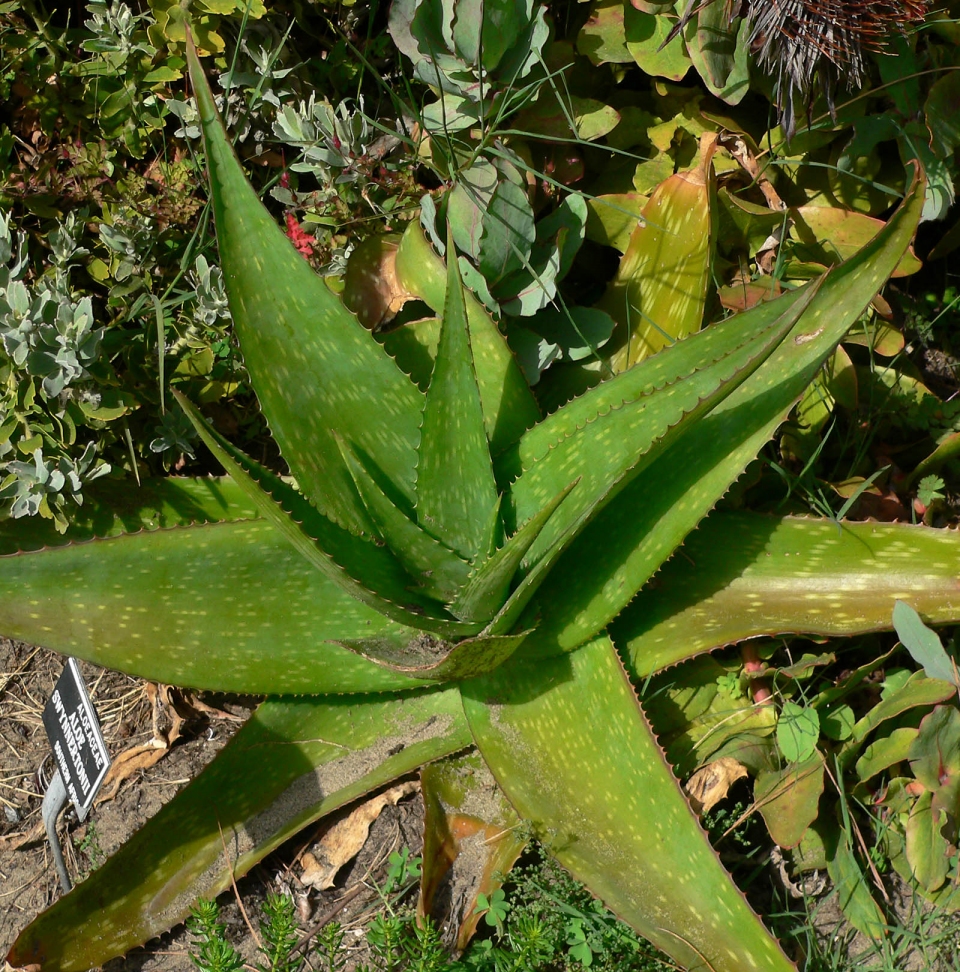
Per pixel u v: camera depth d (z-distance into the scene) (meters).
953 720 1.43
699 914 1.27
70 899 1.34
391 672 1.41
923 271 1.83
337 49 1.79
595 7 1.68
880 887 1.45
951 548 1.40
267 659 1.40
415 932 1.37
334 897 1.46
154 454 1.62
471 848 1.42
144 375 1.58
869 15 1.44
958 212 1.80
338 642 1.28
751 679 1.50
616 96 1.75
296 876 1.46
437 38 1.60
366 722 1.45
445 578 1.43
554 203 1.74
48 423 1.50
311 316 1.41
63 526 1.47
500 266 1.58
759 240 1.69
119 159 1.76
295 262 1.39
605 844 1.32
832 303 1.39
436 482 1.41
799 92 1.60
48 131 1.76
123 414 1.50
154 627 1.38
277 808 1.42
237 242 1.38
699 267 1.57
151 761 1.53
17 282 1.44
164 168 1.72
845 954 1.42
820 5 1.42
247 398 1.67
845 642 1.56
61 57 1.78
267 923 1.43
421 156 1.72
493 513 1.37
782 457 1.63
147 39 1.75
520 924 1.31
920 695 1.44
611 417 1.39
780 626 1.40
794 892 1.45
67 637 1.37
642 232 1.60
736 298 1.64
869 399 1.68
